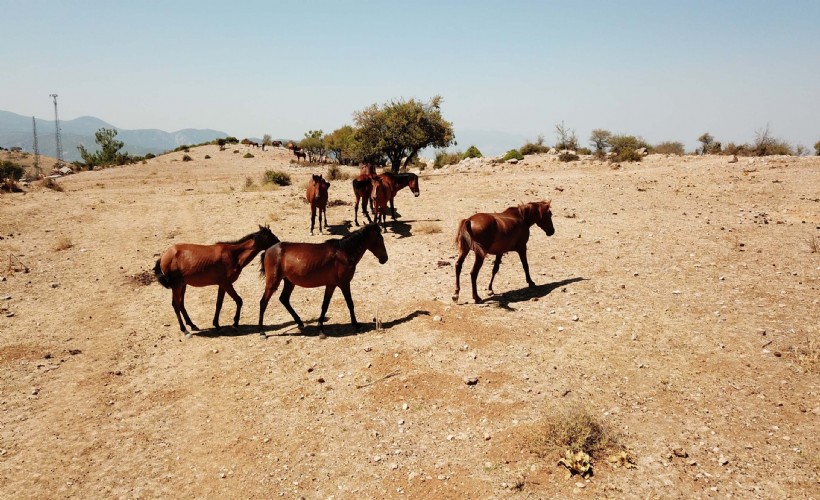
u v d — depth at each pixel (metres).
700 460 5.64
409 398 7.22
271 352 8.88
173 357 8.89
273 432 6.68
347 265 9.21
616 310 9.68
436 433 6.45
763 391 6.78
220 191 28.25
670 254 12.82
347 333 9.46
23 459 6.21
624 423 6.36
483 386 7.38
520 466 5.75
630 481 5.41
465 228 10.06
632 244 13.95
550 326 9.17
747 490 5.16
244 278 13.11
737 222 15.24
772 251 12.36
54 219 18.92
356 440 6.42
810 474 5.28
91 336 9.73
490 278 12.09
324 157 71.31
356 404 7.17
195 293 12.13
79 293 11.99
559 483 5.46
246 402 7.40
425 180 29.20
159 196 25.42
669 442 5.96
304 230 17.16
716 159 27.83
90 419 7.06
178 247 9.29
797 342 7.89
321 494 5.56
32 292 11.90
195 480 5.88
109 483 5.83
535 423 6.41
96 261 14.30
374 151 35.19
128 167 52.88
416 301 10.74
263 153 71.06
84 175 46.25
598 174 27.20
